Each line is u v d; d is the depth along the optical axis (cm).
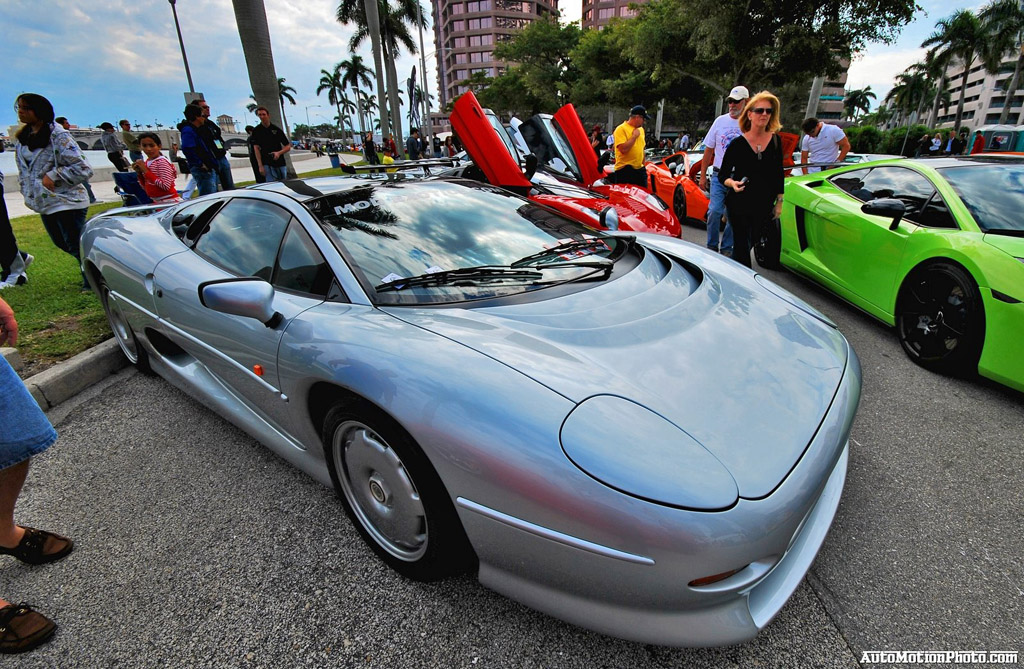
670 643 125
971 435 245
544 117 669
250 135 819
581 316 169
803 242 449
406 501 154
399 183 246
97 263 295
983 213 304
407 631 153
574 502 118
